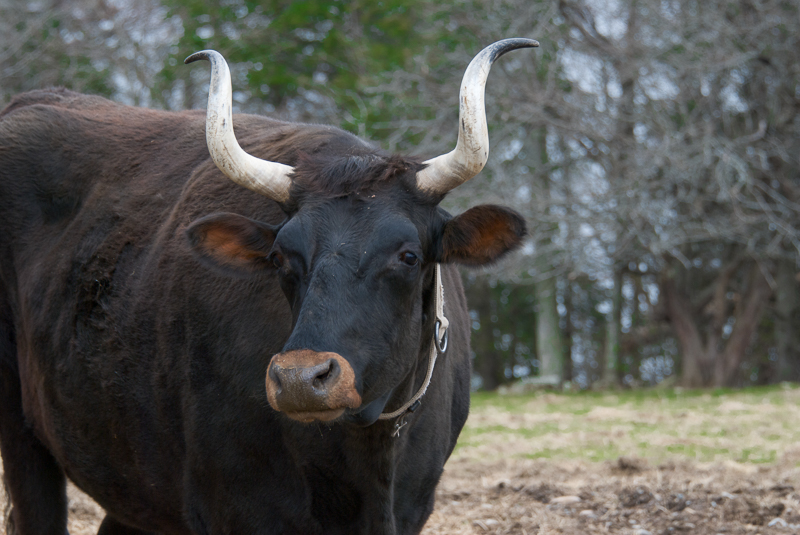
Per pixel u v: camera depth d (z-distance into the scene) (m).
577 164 38.44
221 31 50.28
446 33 40.81
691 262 42.84
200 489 7.20
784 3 35.72
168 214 8.08
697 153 35.31
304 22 48.53
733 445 18.11
